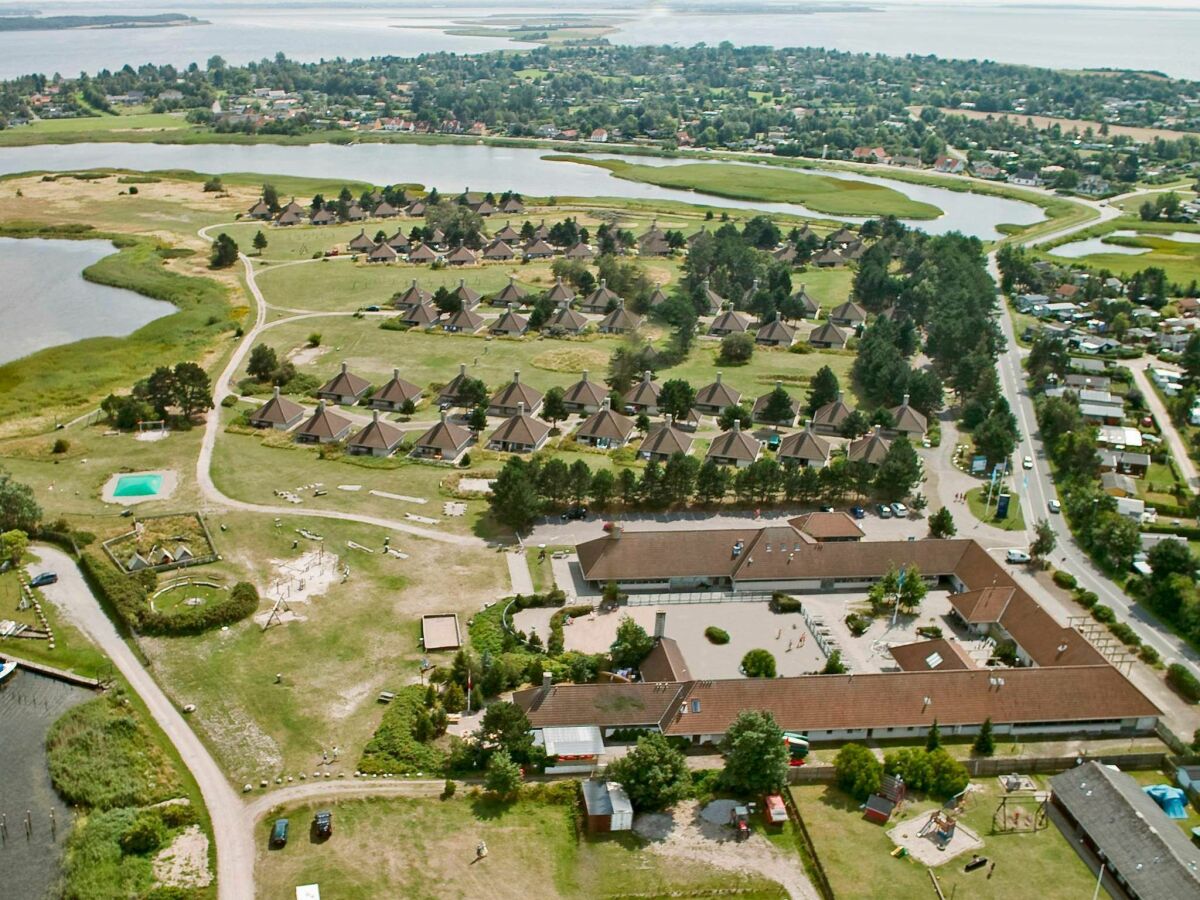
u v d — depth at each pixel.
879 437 195.50
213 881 98.56
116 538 161.62
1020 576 160.38
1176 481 193.38
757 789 110.31
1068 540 173.25
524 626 141.88
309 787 111.31
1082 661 129.12
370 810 108.19
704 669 132.88
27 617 142.00
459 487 184.88
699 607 149.00
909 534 172.62
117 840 102.88
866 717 120.88
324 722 121.56
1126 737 123.38
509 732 114.38
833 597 153.25
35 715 123.50
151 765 114.00
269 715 122.44
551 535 168.38
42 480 183.25
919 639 142.50
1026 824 108.25
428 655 134.62
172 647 135.00
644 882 100.12
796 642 140.62
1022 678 124.56
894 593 151.12
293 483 185.12
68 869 100.06
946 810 109.88
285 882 98.38
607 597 148.75
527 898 97.69
